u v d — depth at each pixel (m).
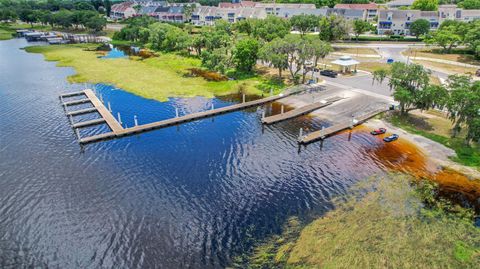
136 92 75.62
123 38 145.12
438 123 56.22
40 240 32.44
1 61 107.06
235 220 34.84
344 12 158.50
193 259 30.00
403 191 39.03
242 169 44.53
